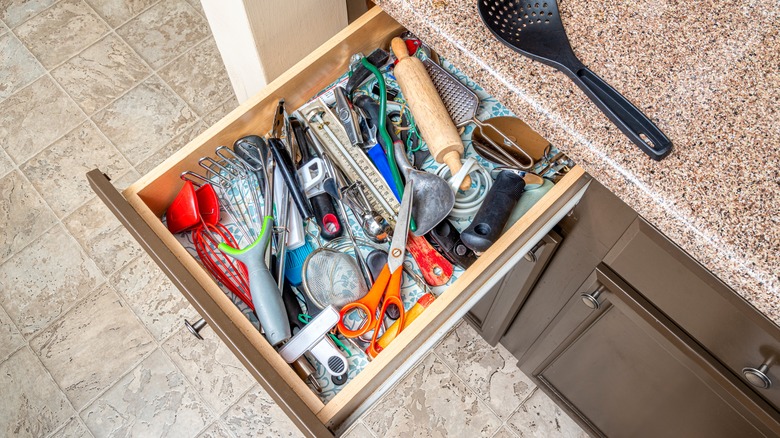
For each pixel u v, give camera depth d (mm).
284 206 869
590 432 1395
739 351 757
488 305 1279
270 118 942
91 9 1910
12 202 1688
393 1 789
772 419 800
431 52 957
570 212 848
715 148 687
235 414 1501
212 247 889
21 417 1499
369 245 877
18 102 1796
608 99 706
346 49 940
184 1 1907
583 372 1169
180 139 1759
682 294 763
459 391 1512
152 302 1592
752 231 654
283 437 1488
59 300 1593
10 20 1896
